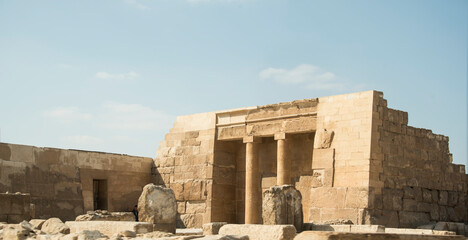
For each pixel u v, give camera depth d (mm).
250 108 35500
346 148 30594
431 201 31781
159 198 23672
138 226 22141
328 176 30906
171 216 23812
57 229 22922
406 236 16312
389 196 29812
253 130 35250
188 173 37969
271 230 18891
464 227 30438
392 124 30781
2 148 33531
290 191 23500
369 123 29859
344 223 27781
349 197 29719
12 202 24766
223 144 37500
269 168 36000
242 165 37656
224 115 37062
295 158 34406
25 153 34531
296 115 33219
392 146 30531
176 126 39562
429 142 32500
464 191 33906
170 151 39406
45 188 34969
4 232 21109
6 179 33281
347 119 30875
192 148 38188
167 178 39219
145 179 40219
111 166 38594
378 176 29641
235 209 37531
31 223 24266
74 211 36062
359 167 29781
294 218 23422
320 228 23766
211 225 23047
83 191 36812
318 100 32438
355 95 30828
